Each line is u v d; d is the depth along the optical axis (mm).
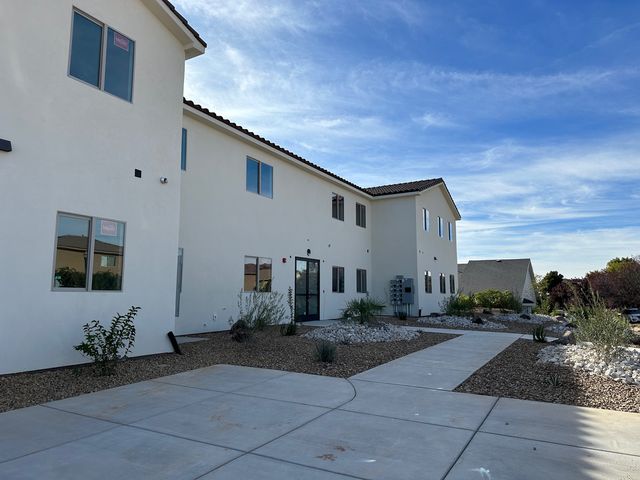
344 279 21938
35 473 3723
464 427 5082
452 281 30719
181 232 12547
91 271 8023
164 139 9750
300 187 18625
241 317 12898
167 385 6996
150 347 9102
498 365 9031
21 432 4754
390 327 14492
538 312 26391
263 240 16031
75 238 7828
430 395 6594
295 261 18016
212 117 13336
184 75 10500
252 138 15102
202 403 5992
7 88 6883
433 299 26062
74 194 7781
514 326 19188
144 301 9023
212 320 13461
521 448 4398
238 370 8242
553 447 4430
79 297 7777
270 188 16672
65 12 7812
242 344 10969
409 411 5734
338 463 3994
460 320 19641
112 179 8500
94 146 8188
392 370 8477
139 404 5898
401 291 23250
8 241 6789
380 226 24891
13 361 6785
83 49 8164
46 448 4301
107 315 8242
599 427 5090
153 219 9328
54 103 7539
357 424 5156
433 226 27047
